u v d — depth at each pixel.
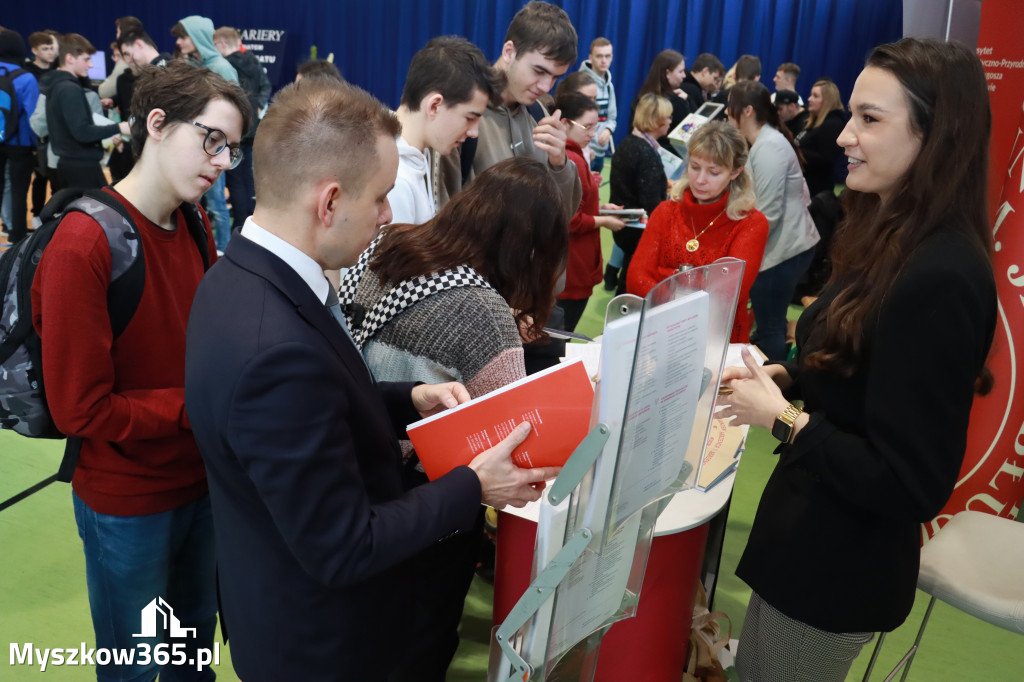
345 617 1.09
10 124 4.96
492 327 1.38
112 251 1.32
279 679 1.10
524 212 1.43
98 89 6.21
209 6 9.49
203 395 0.97
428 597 1.58
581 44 8.72
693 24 8.41
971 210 1.17
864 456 1.18
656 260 2.81
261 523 1.03
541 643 1.04
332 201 1.00
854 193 1.37
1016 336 2.42
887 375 1.14
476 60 1.88
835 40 8.18
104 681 1.59
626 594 1.20
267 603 1.06
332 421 0.95
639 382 0.85
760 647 1.50
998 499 2.52
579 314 3.34
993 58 2.46
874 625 1.35
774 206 3.44
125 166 4.98
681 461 1.07
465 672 2.06
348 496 0.96
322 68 3.74
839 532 1.31
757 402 1.31
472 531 1.65
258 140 1.00
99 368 1.32
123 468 1.43
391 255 1.44
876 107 1.17
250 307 0.96
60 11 9.98
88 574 1.53
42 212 1.34
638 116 3.83
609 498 0.93
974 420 2.54
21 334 1.34
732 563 2.59
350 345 1.07
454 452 1.12
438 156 2.20
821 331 1.31
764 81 8.46
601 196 6.79
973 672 2.19
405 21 9.00
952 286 1.11
